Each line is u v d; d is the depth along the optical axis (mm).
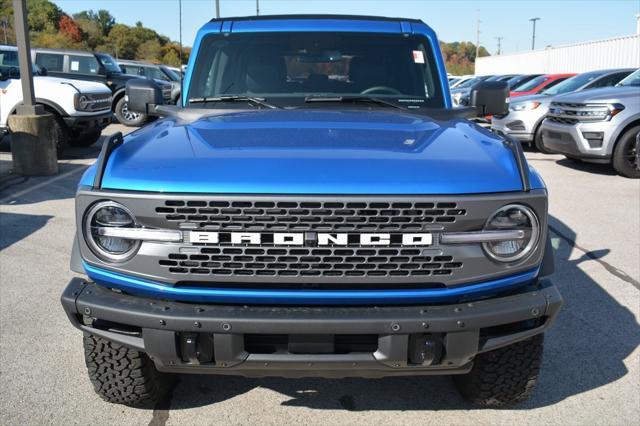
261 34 3969
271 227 2309
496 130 3062
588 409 3109
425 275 2381
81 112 11242
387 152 2504
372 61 3939
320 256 2336
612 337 3928
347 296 2377
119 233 2371
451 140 2752
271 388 3314
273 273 2355
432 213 2330
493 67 39562
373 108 3664
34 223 6617
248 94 3850
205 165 2377
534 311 2473
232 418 3035
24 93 9320
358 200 2271
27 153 9312
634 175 9484
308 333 2336
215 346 2371
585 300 4547
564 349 3762
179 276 2375
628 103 9281
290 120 3070
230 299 2395
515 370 2848
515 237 2408
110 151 2555
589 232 6379
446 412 3092
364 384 3361
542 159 11734
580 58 26984
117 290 2520
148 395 2986
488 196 2354
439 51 4020
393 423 2994
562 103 9977
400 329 2340
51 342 3803
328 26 3996
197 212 2307
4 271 5090
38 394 3209
